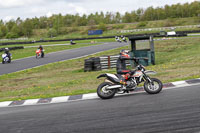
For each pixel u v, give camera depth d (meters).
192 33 51.91
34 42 58.62
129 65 16.86
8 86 12.40
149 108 5.73
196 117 4.83
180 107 5.58
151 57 16.16
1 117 6.16
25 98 8.44
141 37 16.36
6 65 22.28
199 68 11.59
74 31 135.38
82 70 16.61
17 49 40.00
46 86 11.07
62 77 14.02
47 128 4.94
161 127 4.48
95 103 6.76
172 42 34.75
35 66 20.30
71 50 34.47
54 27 137.50
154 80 7.28
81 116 5.59
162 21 123.56
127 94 7.61
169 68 12.83
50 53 32.41
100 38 64.81
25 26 141.75
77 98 7.67
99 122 5.04
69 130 4.71
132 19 161.38
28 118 5.81
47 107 6.83
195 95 6.54
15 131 4.93
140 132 4.33
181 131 4.24
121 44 40.56
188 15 145.62
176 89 7.57
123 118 5.17
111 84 7.21
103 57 16.14
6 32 150.88
